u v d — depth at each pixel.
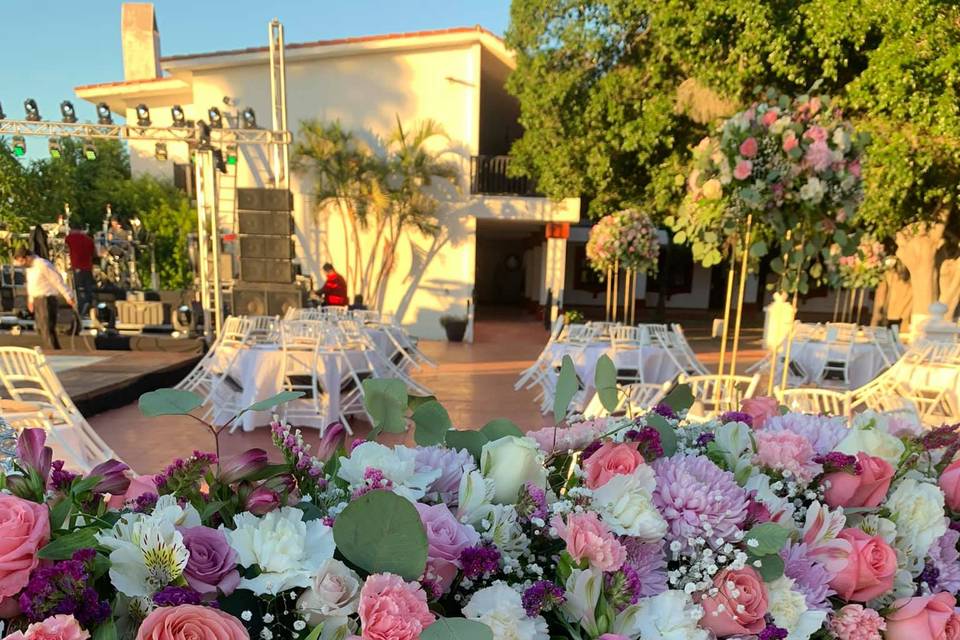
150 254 13.31
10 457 0.89
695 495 0.83
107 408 5.36
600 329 6.17
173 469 0.74
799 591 0.83
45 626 0.52
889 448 1.07
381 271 11.76
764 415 1.32
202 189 8.26
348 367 5.05
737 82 7.62
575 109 9.59
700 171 2.64
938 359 4.95
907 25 6.46
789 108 2.53
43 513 0.61
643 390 4.09
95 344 7.95
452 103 11.45
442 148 11.56
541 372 6.19
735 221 2.62
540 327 13.59
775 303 10.58
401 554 0.63
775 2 7.18
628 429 1.06
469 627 0.60
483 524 0.77
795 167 2.40
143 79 13.72
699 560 0.80
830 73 6.99
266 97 11.80
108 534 0.65
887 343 6.38
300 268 11.51
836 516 0.92
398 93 11.53
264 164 11.87
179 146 14.48
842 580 0.87
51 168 16.55
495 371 7.97
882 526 0.97
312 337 5.09
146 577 0.60
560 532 0.75
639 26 8.98
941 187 7.78
